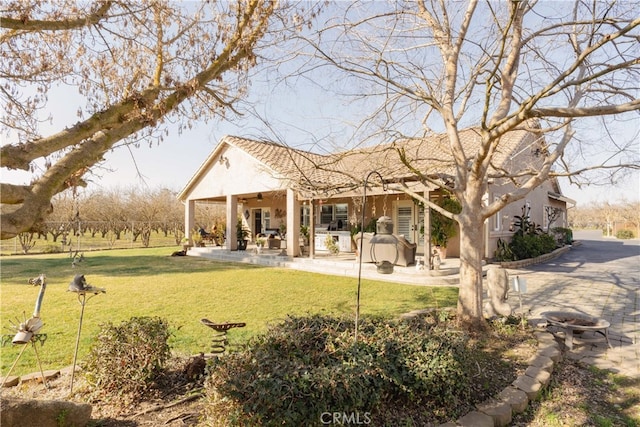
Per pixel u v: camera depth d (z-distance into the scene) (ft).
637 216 120.47
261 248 59.82
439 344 11.76
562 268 43.47
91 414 10.39
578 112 12.05
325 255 51.72
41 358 15.07
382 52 18.01
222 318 21.49
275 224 71.36
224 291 29.91
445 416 10.50
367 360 10.35
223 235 74.13
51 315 22.04
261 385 8.61
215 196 62.69
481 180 18.47
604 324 17.25
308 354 10.96
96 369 11.64
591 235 142.10
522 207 55.67
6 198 5.69
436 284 33.04
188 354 15.17
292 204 48.73
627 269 42.63
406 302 25.64
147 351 11.86
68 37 11.12
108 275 39.19
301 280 35.63
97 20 9.41
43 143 6.63
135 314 22.35
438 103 19.03
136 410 10.91
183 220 106.01
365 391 9.62
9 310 23.30
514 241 48.11
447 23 18.90
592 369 15.08
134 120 8.48
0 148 6.08
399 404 10.89
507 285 20.54
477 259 18.49
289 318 13.93
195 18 11.73
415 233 51.08
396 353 11.52
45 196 6.16
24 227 5.71
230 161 58.54
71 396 11.52
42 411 8.68
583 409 11.91
